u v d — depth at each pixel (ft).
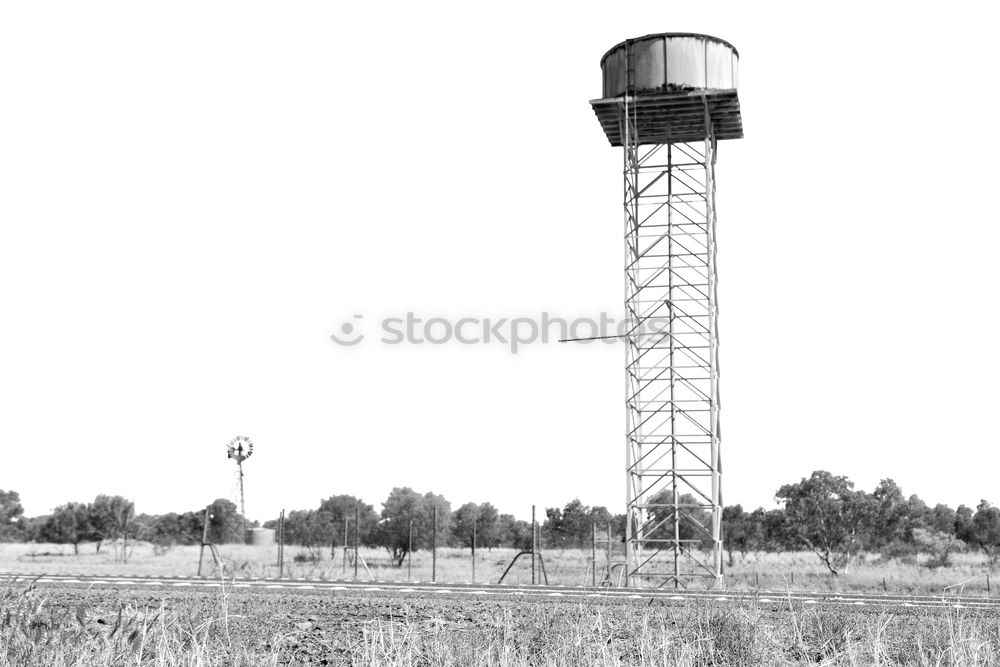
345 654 39.40
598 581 111.04
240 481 208.23
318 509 223.30
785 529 160.25
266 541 204.33
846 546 155.84
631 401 118.42
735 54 125.70
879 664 37.65
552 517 240.73
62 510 226.58
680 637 39.52
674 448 116.98
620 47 125.08
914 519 177.27
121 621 37.78
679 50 121.80
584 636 38.99
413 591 67.77
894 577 124.67
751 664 38.04
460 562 167.94
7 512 278.26
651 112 124.36
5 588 39.32
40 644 33.81
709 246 120.06
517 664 36.22
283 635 40.93
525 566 150.00
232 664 35.01
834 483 161.68
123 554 165.58
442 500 244.83
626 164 122.83
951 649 38.09
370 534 181.06
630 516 115.24
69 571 110.83
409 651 36.04
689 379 118.11
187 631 37.76
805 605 54.03
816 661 39.50
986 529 198.70
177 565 132.46
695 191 123.65
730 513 201.57
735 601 53.67
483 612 51.49
